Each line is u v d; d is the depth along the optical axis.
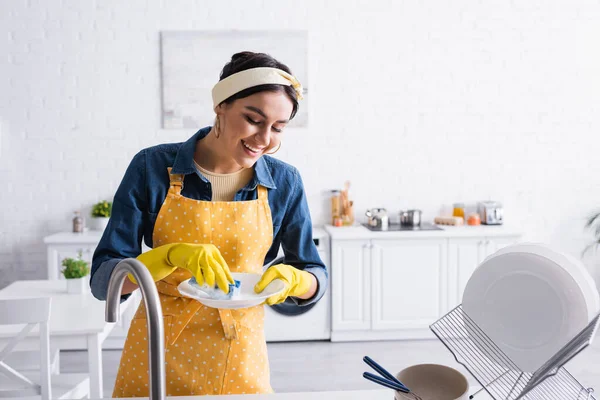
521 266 1.05
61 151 4.15
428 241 3.90
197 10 4.11
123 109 4.15
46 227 4.19
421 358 3.62
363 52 4.22
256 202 1.40
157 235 1.37
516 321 1.05
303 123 4.24
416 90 4.28
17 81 4.08
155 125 4.17
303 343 3.94
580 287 0.99
